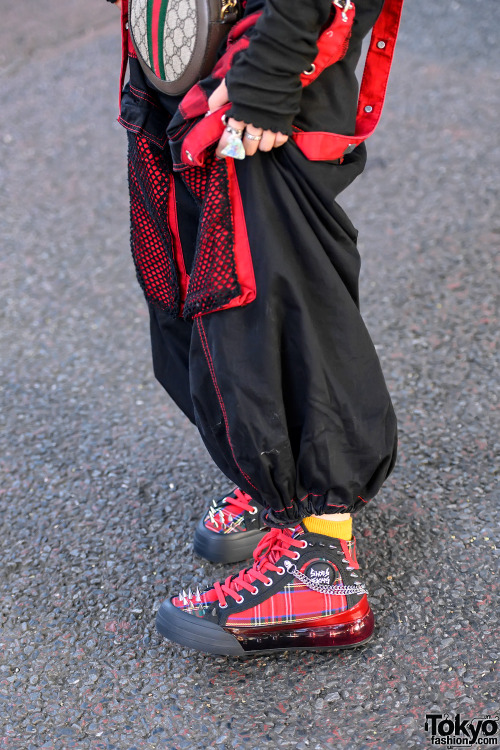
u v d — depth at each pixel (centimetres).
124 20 162
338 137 144
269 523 170
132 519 221
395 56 532
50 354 296
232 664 176
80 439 253
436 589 190
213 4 140
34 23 637
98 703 169
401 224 362
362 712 162
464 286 314
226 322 150
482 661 170
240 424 152
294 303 147
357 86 152
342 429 155
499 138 425
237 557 203
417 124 447
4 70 561
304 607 172
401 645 176
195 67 144
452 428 243
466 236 348
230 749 156
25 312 322
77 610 194
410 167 407
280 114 135
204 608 176
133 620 190
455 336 287
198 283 150
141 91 159
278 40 130
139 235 171
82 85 530
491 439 238
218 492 229
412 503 217
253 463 155
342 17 136
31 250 366
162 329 180
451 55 527
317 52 135
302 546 171
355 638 173
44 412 266
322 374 151
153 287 175
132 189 168
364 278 326
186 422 259
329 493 161
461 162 407
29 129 479
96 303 326
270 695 167
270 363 149
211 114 140
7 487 235
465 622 180
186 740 159
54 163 441
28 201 406
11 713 168
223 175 145
